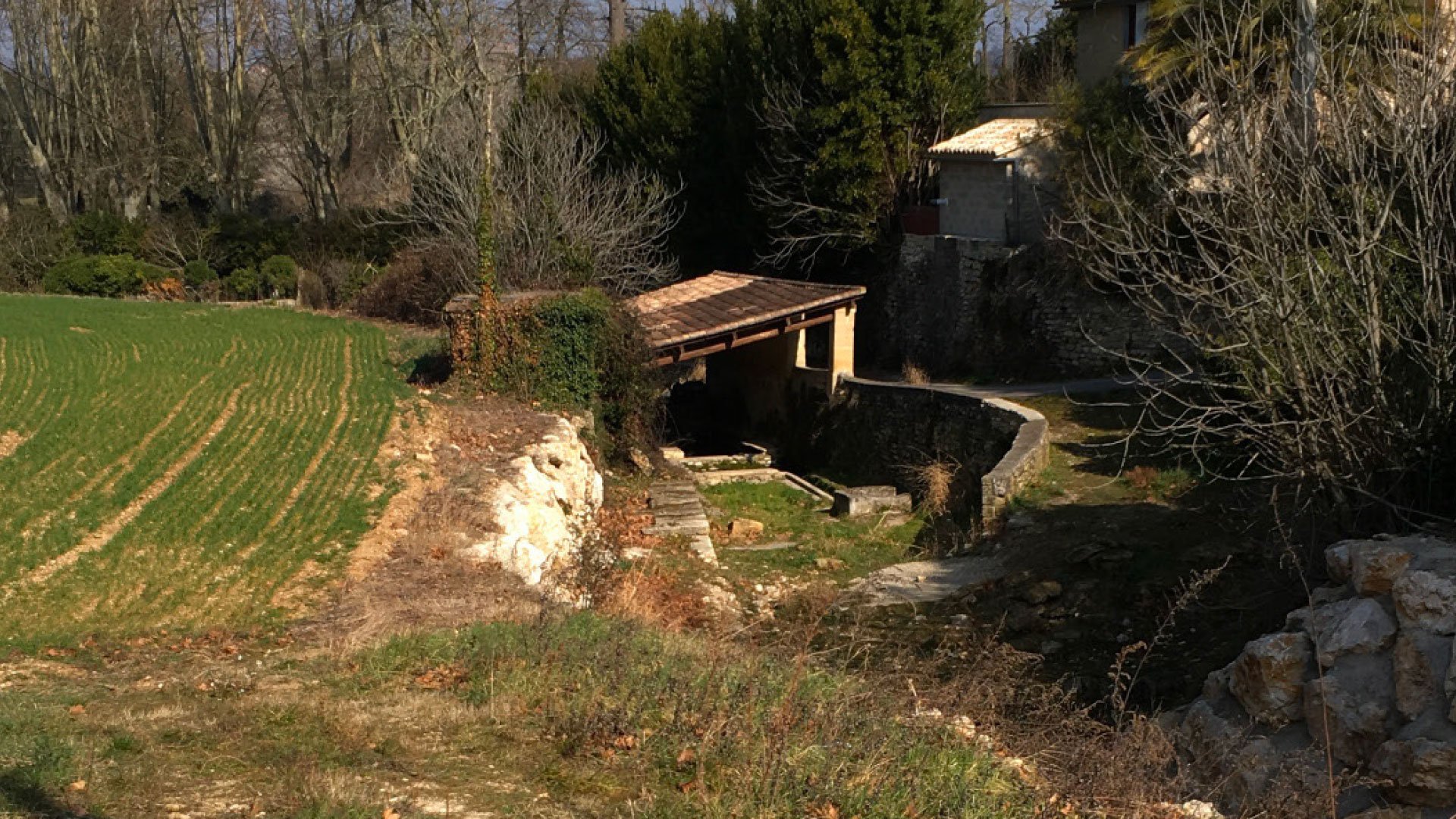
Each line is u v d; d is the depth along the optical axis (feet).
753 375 121.60
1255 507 65.00
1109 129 97.04
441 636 37.91
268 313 124.67
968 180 121.19
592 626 38.73
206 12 198.59
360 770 26.96
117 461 62.85
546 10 188.65
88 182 192.13
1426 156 45.14
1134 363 99.71
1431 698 35.12
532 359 86.94
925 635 58.39
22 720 29.53
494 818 24.66
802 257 136.15
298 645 41.09
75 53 192.85
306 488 60.34
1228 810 35.76
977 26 132.57
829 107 127.75
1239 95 47.37
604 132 151.12
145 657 38.81
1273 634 40.96
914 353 124.98
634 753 28.30
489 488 61.77
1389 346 46.06
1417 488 45.39
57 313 113.70
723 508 86.74
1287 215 45.96
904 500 86.53
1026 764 28.84
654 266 132.05
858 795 25.88
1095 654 54.65
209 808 24.41
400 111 169.68
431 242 122.62
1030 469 75.20
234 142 189.47
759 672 32.09
